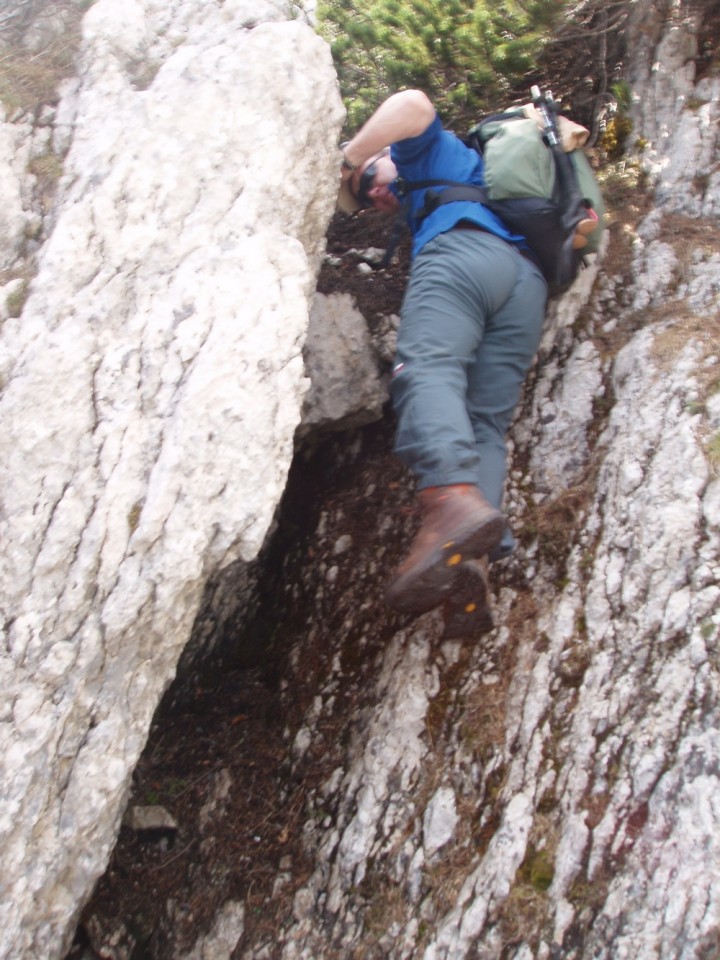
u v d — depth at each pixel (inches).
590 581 125.3
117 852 139.2
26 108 131.2
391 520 153.3
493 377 129.2
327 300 164.1
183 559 104.5
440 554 109.5
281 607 157.4
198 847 135.9
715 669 108.7
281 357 113.6
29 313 112.7
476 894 109.3
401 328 126.3
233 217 119.4
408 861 117.0
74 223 116.3
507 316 128.7
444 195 132.3
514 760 117.6
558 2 157.8
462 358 122.3
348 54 166.4
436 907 112.2
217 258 116.3
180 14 140.6
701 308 143.3
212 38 136.1
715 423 125.7
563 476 139.5
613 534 126.4
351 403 157.2
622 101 171.3
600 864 104.3
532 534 135.4
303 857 127.2
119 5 136.8
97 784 105.6
